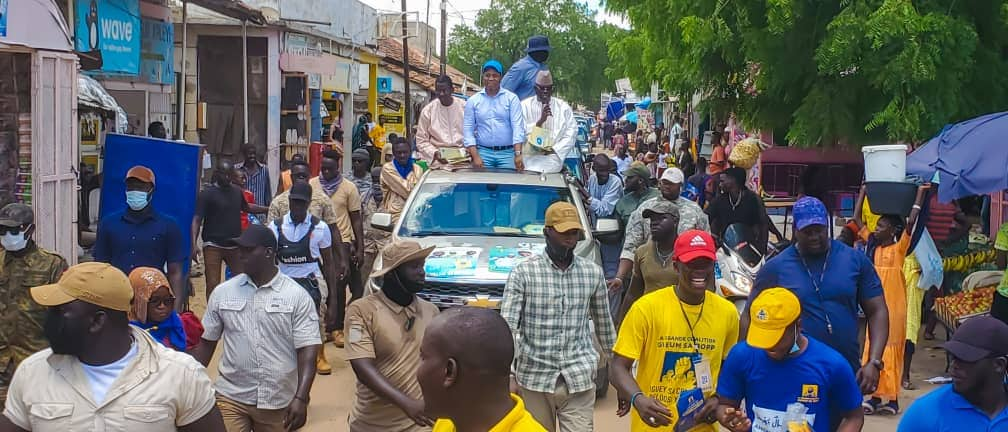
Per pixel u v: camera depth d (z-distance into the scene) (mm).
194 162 9391
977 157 9086
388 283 5391
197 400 3873
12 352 6672
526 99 11648
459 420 2750
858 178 18812
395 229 9484
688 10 13820
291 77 21234
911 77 11086
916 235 8789
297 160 10852
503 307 5988
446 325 2734
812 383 4637
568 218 5945
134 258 7754
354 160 11820
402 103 36406
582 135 27047
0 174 9266
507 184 9859
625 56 18812
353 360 5328
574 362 6016
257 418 5836
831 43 11469
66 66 9766
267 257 5777
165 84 16203
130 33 13859
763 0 12500
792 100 13438
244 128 19719
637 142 38781
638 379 5387
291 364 5832
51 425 3682
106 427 3699
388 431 5473
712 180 15477
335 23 26406
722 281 9031
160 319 5488
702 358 5262
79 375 3717
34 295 3688
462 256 8602
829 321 5996
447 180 9938
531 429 2740
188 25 20344
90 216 14141
